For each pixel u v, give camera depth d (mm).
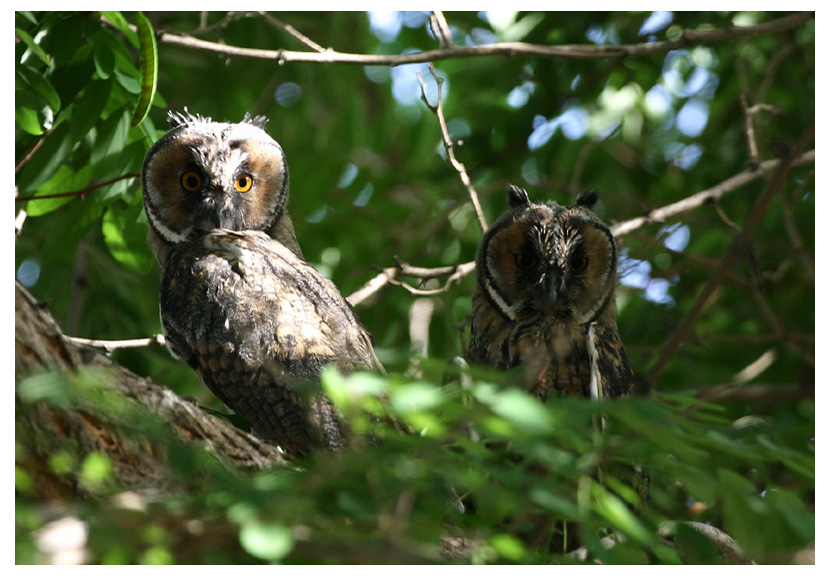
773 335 13602
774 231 15117
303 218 15086
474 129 15359
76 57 9008
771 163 11914
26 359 6051
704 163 15273
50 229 11078
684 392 6805
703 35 10484
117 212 10445
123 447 6168
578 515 4832
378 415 5355
